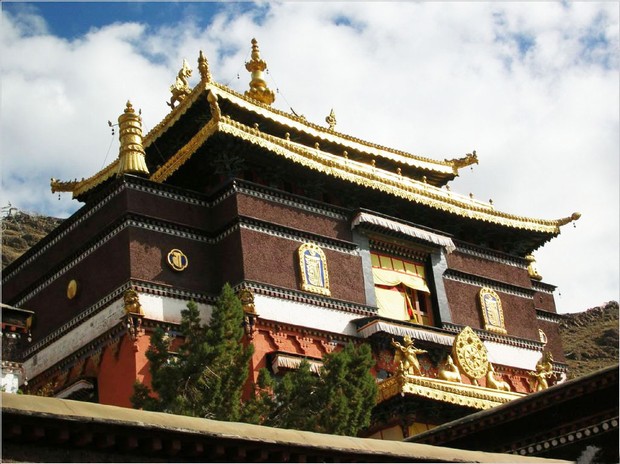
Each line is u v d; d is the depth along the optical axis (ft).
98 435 49.21
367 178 148.77
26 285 144.66
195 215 135.13
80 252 134.72
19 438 47.09
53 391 131.44
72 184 166.61
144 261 126.41
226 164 136.36
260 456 54.29
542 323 183.42
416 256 154.81
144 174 136.36
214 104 133.90
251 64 164.66
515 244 173.78
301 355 129.18
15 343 88.69
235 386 97.76
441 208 157.79
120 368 121.60
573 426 83.92
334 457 57.36
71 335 132.05
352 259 143.43
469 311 157.69
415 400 126.00
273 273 132.46
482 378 143.43
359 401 100.78
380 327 136.46
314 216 141.59
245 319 125.39
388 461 59.93
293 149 140.36
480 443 88.84
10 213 272.72
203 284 130.72
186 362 98.84
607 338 271.69
